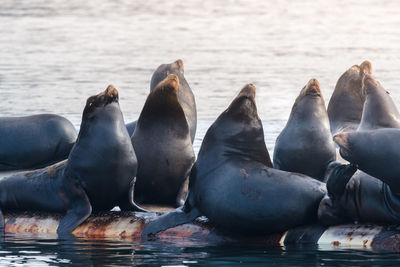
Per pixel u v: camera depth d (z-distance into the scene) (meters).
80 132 37.12
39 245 33.06
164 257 30.45
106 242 33.75
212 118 73.44
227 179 34.00
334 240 32.34
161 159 39.72
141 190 40.31
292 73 117.56
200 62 134.75
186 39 181.50
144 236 35.00
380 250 31.08
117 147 36.41
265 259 29.97
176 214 35.75
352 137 30.97
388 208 31.94
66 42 170.50
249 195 33.22
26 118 55.12
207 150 35.59
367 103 38.16
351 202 32.56
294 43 171.12
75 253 31.28
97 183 36.56
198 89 99.25
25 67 124.88
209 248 32.22
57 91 95.88
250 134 35.53
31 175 38.41
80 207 36.50
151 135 39.94
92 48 159.12
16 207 38.25
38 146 53.94
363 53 147.00
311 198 32.97
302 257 30.16
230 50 156.88
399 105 80.44
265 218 33.06
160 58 141.50
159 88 39.69
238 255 30.75
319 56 143.50
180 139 40.06
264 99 88.56
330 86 100.69
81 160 36.56
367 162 30.73
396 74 113.56
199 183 35.09
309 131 41.88
